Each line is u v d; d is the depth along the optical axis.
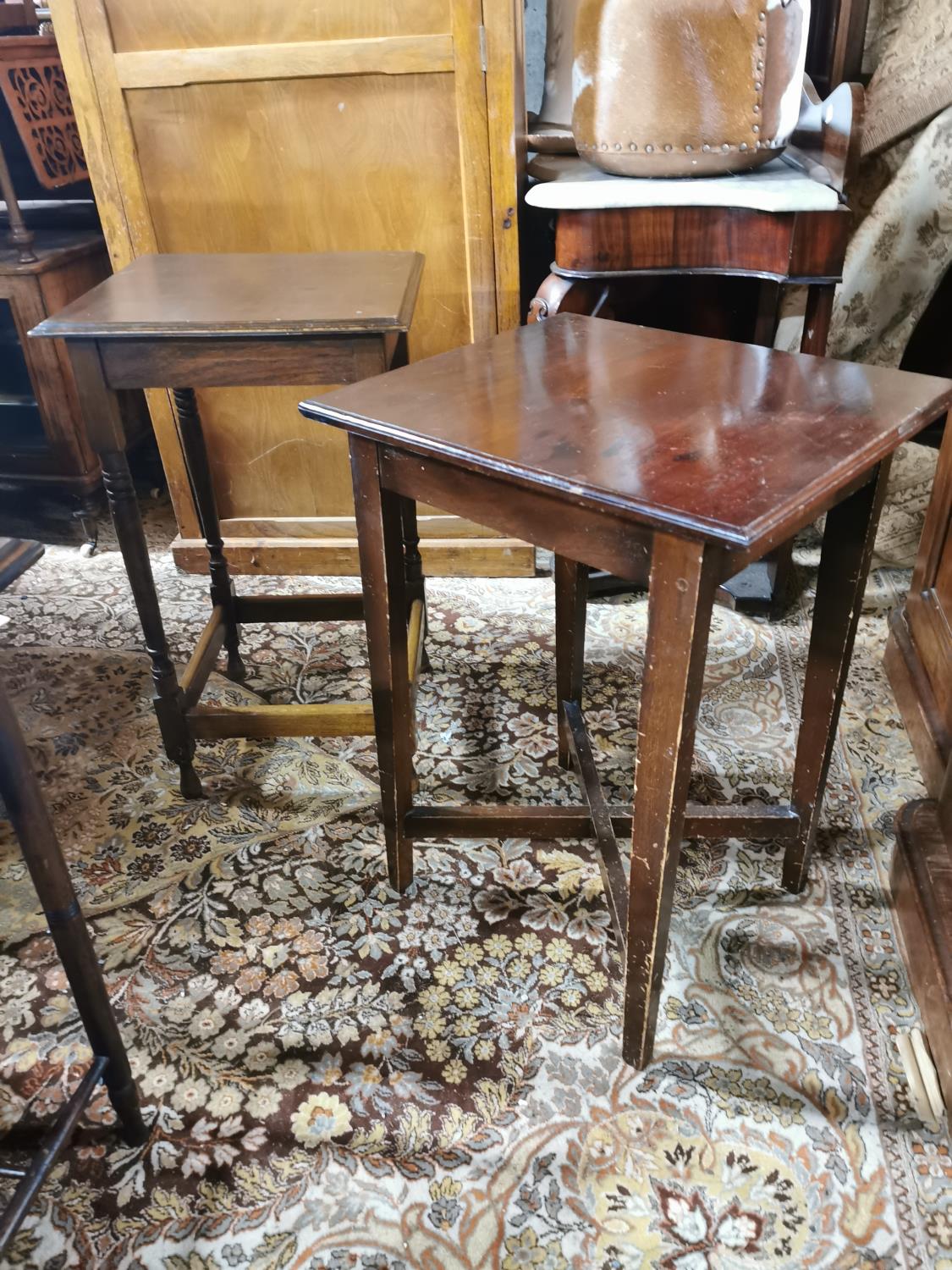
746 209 1.73
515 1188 1.10
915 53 2.18
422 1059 1.25
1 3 2.55
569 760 1.74
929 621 1.78
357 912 1.47
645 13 1.62
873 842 1.57
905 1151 1.13
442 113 1.90
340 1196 1.10
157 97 1.93
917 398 1.11
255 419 2.25
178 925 1.45
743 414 1.07
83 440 2.55
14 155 2.70
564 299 1.86
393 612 1.25
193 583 2.42
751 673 2.00
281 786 1.75
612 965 1.38
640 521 0.88
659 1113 1.18
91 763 1.81
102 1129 1.18
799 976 1.35
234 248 2.08
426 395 1.15
